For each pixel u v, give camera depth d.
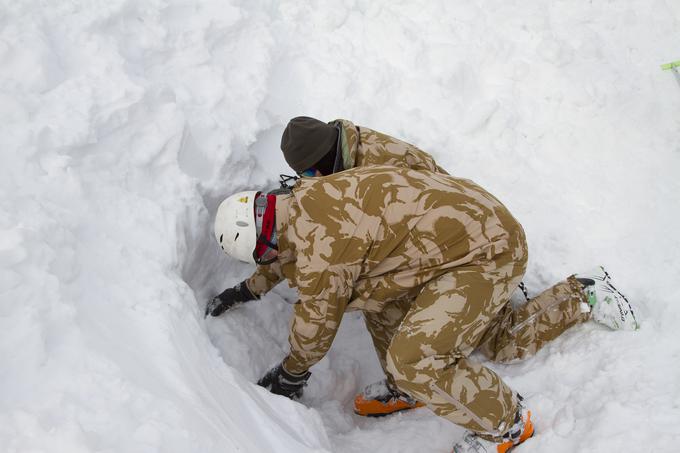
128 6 2.64
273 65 3.08
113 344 1.68
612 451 1.99
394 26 3.44
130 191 2.27
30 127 2.03
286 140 2.56
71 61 2.36
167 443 1.47
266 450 1.79
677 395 2.12
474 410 2.05
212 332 2.54
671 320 2.49
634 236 2.87
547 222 2.99
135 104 2.34
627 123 3.18
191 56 2.82
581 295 2.62
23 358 1.50
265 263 2.21
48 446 1.35
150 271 2.05
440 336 2.00
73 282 1.78
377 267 2.10
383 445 2.42
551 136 3.22
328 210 2.02
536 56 3.41
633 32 3.48
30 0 2.35
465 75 3.35
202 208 2.53
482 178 3.12
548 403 2.36
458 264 2.09
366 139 2.63
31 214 1.79
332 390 2.76
